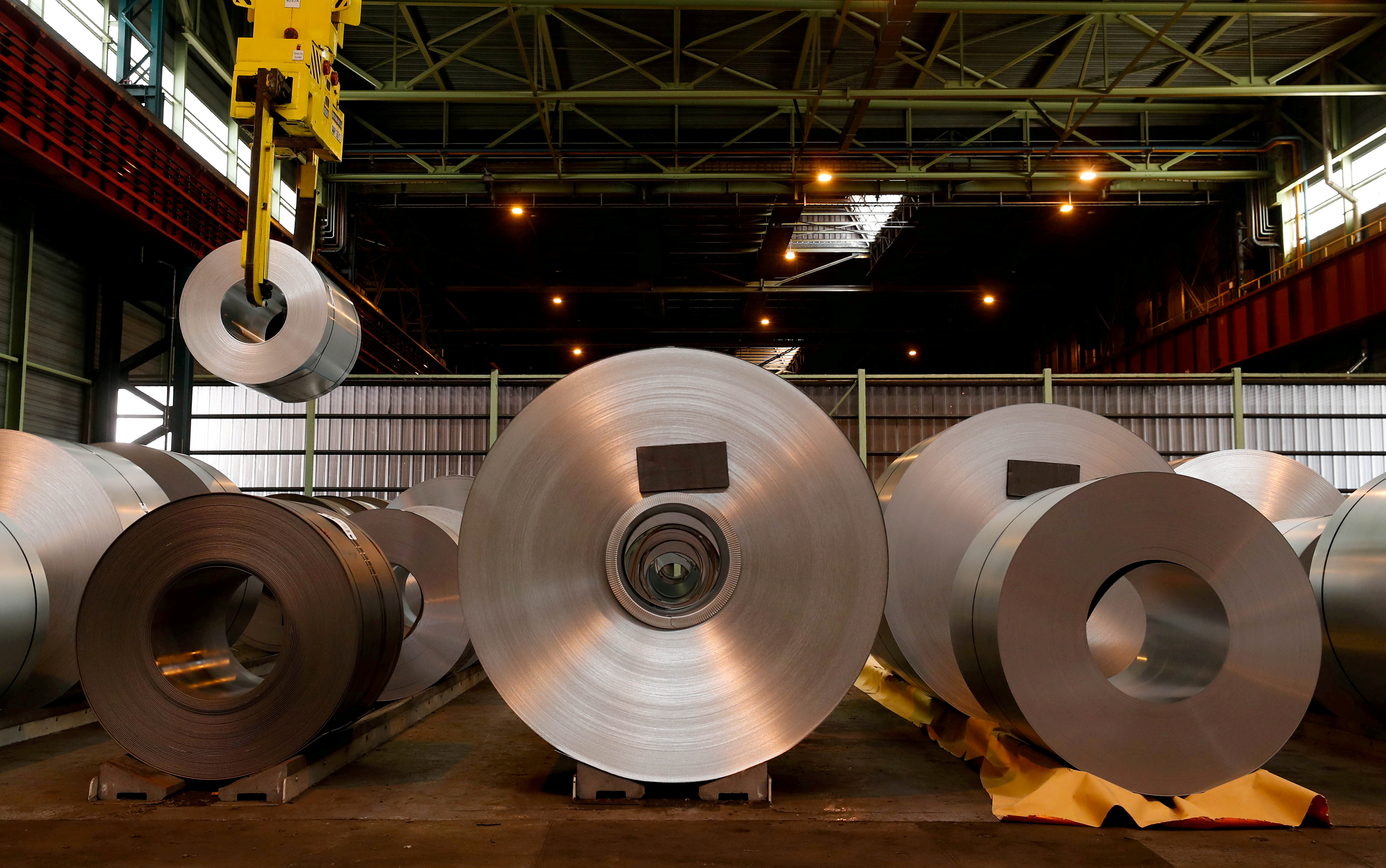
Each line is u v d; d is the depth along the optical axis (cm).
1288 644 500
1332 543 639
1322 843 446
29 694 680
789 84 1998
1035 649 492
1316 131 2084
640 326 3434
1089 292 2991
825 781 559
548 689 505
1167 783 488
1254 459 1012
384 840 445
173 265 1593
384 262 2575
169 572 532
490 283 2888
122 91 1331
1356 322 1841
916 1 1379
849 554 509
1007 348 3616
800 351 4075
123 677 528
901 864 414
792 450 515
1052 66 1858
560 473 520
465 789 537
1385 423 1930
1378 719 618
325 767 559
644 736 501
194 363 1670
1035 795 482
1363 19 1795
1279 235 2180
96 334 1605
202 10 1750
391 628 593
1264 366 2225
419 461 1930
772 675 505
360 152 2033
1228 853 430
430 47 1828
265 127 809
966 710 660
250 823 471
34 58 1164
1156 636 586
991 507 702
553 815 484
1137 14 1625
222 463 1928
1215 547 505
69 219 1477
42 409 1471
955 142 2144
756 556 511
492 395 1908
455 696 886
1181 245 2536
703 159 2053
